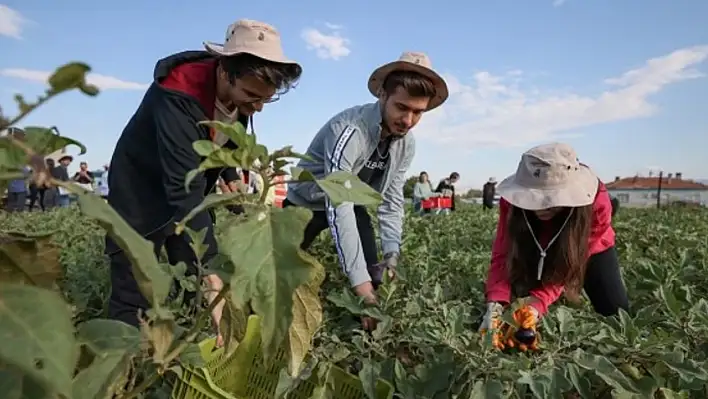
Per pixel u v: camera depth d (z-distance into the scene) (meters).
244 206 1.05
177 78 2.49
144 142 2.63
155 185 2.72
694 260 4.47
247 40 2.36
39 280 0.98
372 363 2.23
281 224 0.98
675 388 2.28
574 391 2.34
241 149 1.03
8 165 0.74
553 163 2.77
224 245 0.92
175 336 1.25
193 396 1.75
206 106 2.53
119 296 2.70
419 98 3.08
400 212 3.81
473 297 3.52
